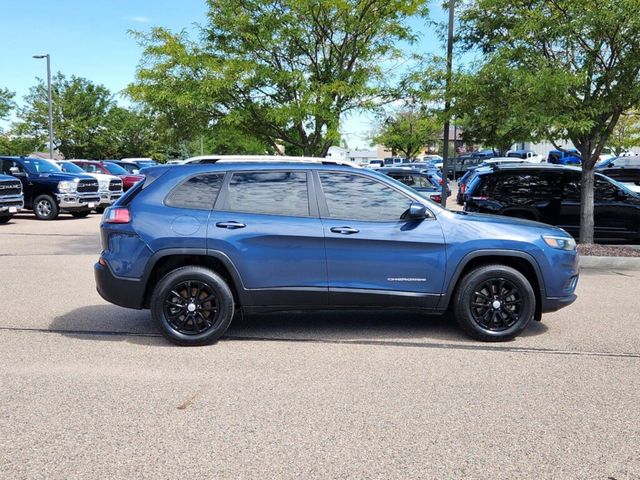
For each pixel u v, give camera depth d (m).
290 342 6.15
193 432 4.03
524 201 12.80
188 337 5.97
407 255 6.05
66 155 49.31
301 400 4.59
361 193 6.18
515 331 6.14
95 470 3.53
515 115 10.83
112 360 5.55
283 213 6.08
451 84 11.56
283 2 11.73
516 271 6.13
